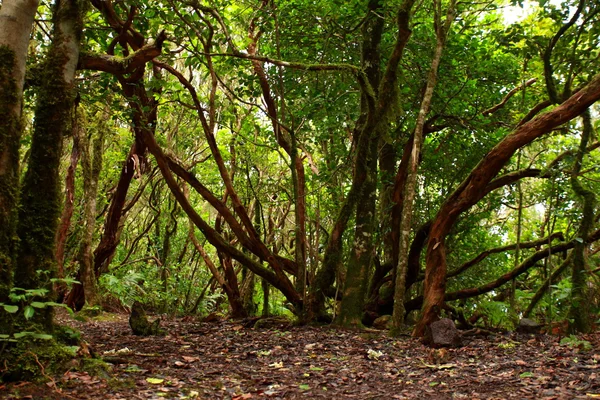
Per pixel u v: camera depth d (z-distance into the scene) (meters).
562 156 9.40
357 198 9.81
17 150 4.39
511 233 18.62
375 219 10.85
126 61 6.00
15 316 4.39
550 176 9.34
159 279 16.84
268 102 11.18
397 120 11.59
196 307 16.94
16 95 4.38
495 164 8.11
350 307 9.45
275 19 9.80
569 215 12.15
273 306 19.00
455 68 11.61
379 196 12.53
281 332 9.09
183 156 16.77
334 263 10.02
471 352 6.93
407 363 6.15
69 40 5.21
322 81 10.70
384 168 12.30
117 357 5.39
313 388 4.75
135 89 9.41
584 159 11.13
